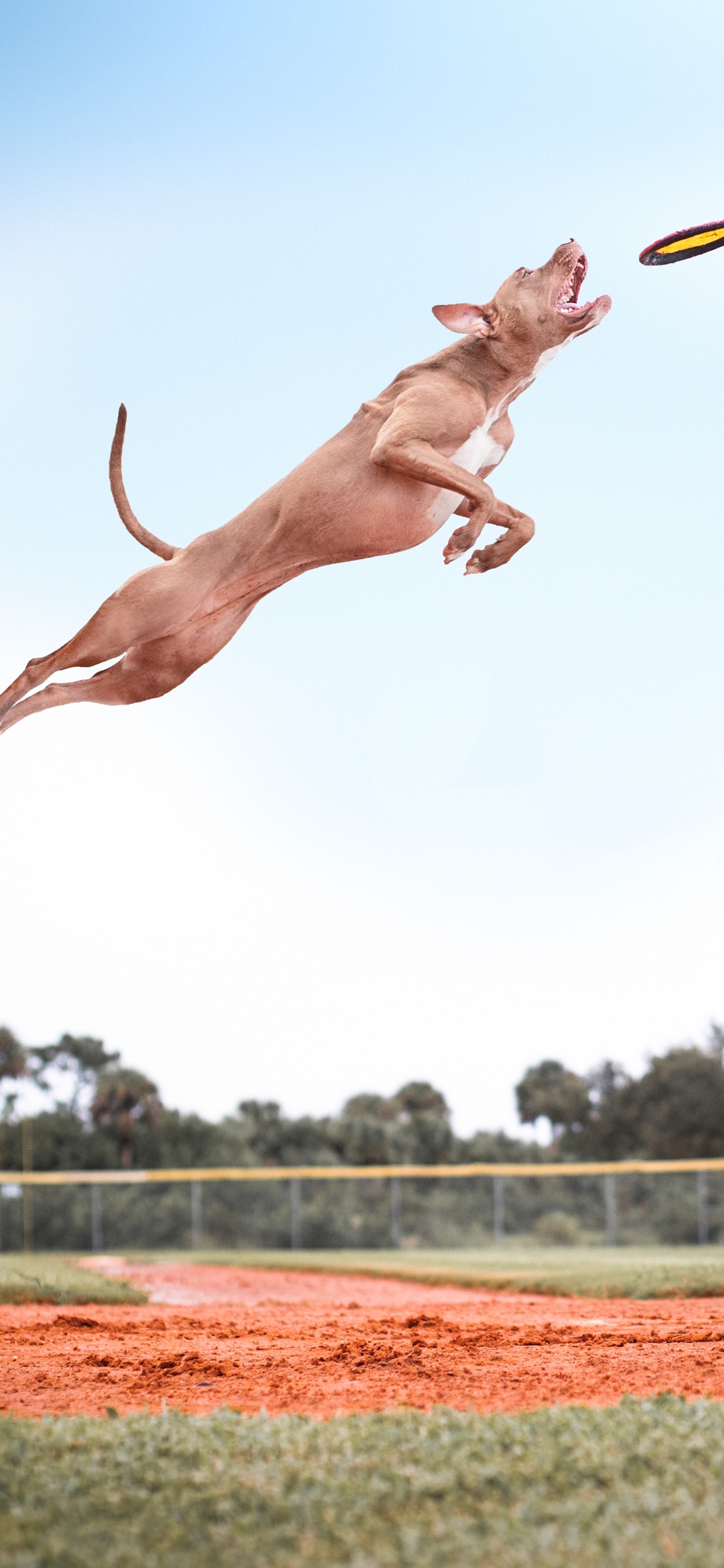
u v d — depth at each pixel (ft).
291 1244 103.09
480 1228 102.78
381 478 20.53
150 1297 44.83
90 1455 14.17
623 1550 11.02
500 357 21.24
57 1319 31.24
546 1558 10.86
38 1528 12.06
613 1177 96.43
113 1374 20.77
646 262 23.73
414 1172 89.04
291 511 20.58
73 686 21.76
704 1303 36.11
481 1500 12.63
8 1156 138.82
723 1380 18.56
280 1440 14.55
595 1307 36.32
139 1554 11.19
